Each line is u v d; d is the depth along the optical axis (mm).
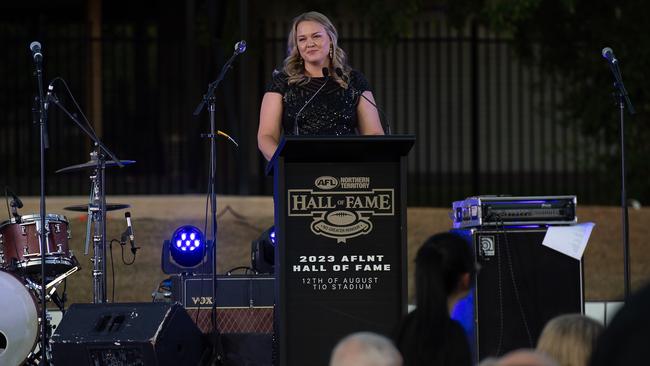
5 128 26547
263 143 13352
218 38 25344
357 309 11797
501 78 29234
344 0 26969
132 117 27609
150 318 13852
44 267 15305
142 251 21641
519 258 14156
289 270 11758
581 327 8391
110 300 21438
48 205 21828
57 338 13805
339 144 11500
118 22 32281
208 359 14891
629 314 5719
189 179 24203
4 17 31125
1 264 16719
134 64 28859
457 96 28891
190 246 16594
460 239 10211
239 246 21922
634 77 27531
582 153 28922
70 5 30625
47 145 15633
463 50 29094
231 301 15820
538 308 14133
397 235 11844
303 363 11734
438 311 9945
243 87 23406
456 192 28531
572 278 14172
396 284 11844
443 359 9852
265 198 22234
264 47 27172
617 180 27781
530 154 27859
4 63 28641
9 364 15359
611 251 23641
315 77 13578
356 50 28469
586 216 23750
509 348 14086
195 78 24125
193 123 24094
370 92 13758
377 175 11836
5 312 15289
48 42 26359
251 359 15586
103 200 16938
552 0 27516
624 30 27609
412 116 28672
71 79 28141
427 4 27953
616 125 27562
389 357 6781
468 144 28938
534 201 14297
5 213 21875
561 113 28891
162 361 13711
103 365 13922
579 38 27828
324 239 11789
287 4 28172
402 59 28719
